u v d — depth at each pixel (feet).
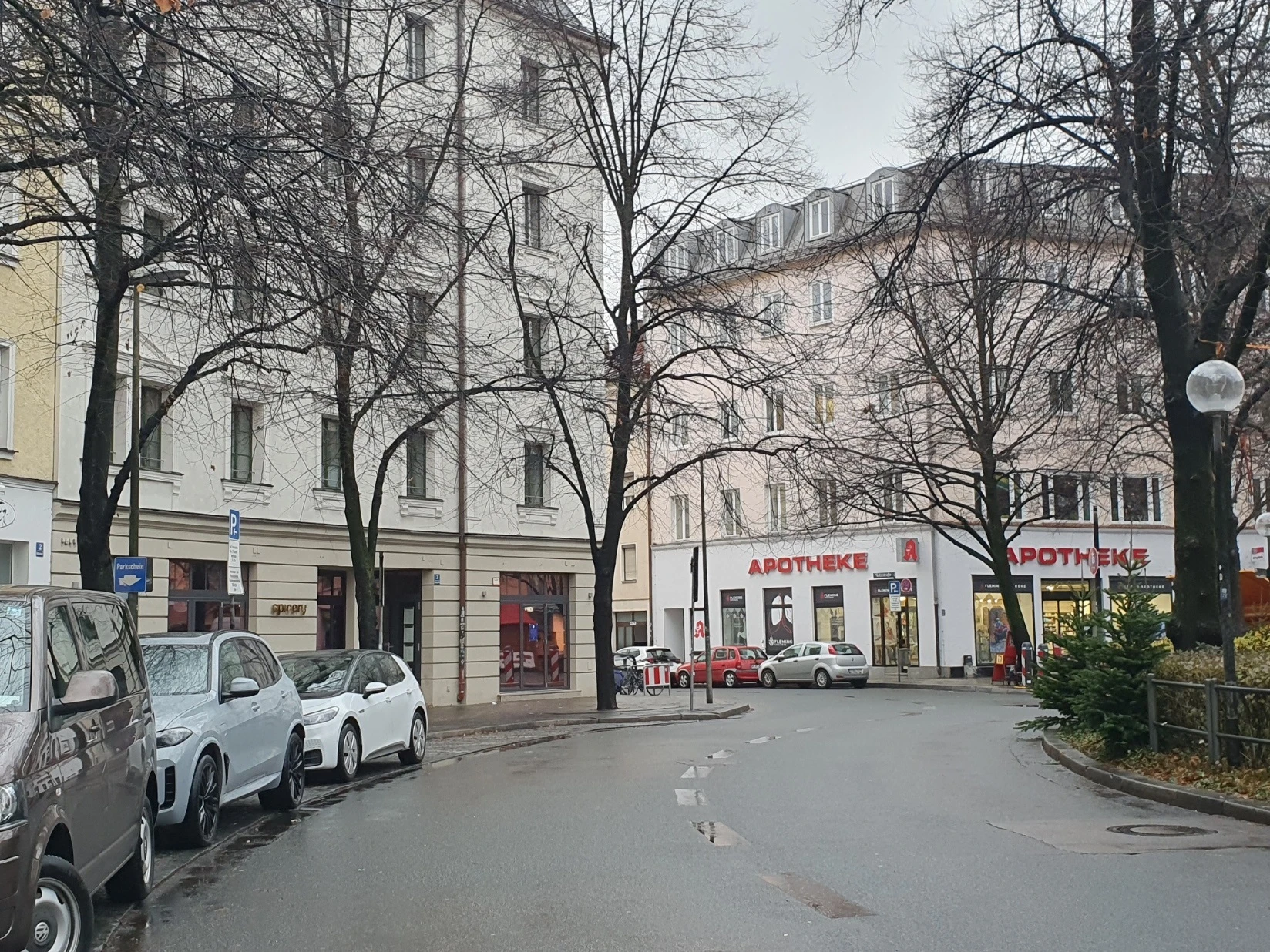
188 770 33.81
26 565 73.00
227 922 25.57
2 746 19.31
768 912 24.71
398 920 24.99
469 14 84.74
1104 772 45.44
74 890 20.40
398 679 60.59
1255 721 39.60
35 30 31.19
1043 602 164.45
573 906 25.77
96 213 38.27
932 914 24.29
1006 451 117.91
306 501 96.37
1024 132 49.26
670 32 95.81
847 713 94.63
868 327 57.77
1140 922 23.39
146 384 80.33
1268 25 43.09
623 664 160.97
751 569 181.47
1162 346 53.72
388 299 38.22
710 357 102.12
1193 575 53.31
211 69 33.19
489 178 58.29
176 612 84.99
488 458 104.88
